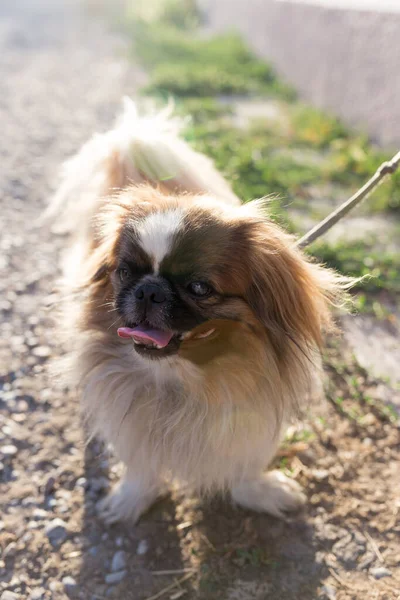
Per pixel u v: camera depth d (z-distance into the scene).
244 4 2.58
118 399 0.51
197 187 0.61
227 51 2.43
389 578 0.50
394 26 1.23
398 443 0.61
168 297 0.44
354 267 0.84
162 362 0.48
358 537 0.53
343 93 1.47
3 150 1.41
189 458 0.51
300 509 0.56
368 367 0.69
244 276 0.46
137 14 3.87
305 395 0.52
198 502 0.57
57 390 0.68
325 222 0.56
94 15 4.23
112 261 0.50
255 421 0.49
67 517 0.55
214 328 0.46
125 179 0.62
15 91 2.01
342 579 0.50
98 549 0.53
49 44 3.06
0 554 0.52
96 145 0.65
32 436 0.63
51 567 0.52
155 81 1.95
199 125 1.48
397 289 0.81
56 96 1.95
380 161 1.18
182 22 3.76
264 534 0.54
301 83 1.78
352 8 1.42
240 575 0.51
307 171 1.17
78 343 0.53
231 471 0.52
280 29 1.99
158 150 0.61
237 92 1.87
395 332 0.75
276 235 0.48
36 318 0.79
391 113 1.25
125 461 0.53
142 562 0.52
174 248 0.44
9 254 0.93
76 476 0.59
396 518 0.55
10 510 0.56
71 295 0.54
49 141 1.49
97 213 0.60
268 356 0.47
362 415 0.64
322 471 0.59
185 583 0.51
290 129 1.44
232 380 0.48
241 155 1.21
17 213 1.08
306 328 0.49
